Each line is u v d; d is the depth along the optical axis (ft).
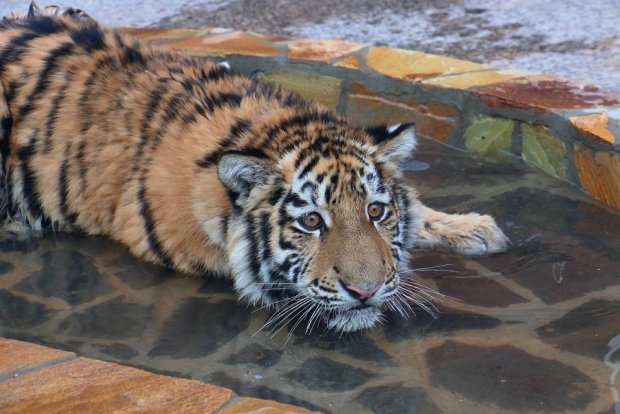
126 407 11.83
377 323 15.31
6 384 12.27
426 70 23.09
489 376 13.67
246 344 14.75
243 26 29.09
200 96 17.10
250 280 15.60
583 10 28.73
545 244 17.83
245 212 15.33
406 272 16.55
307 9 30.68
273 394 13.33
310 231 14.74
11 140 18.02
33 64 18.24
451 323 15.23
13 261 17.42
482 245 17.70
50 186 17.90
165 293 16.30
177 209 16.17
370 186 14.96
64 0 31.81
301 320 15.42
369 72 23.25
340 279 14.29
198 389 12.30
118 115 17.29
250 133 15.97
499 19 28.53
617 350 14.25
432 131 22.70
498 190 20.12
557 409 12.85
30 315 15.56
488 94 21.43
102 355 14.39
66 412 11.69
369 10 30.19
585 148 19.47
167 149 16.48
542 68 24.11
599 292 16.02
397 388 13.43
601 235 18.08
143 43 19.19
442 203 19.60
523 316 15.35
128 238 17.10
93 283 16.62
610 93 21.25
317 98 24.21
